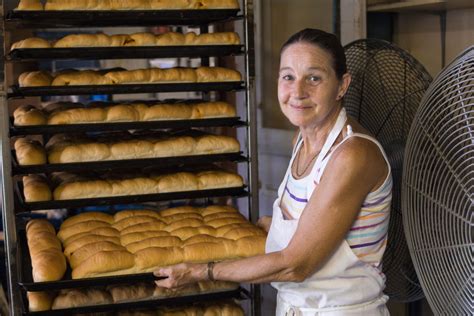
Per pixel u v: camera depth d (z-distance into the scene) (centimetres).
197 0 259
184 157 261
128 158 256
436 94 196
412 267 236
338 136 196
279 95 199
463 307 184
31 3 239
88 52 249
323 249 190
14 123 248
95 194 252
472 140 179
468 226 181
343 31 316
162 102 281
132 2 251
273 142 377
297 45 193
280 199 217
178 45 260
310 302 202
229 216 265
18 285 233
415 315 286
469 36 280
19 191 274
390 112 238
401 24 316
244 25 261
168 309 256
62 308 228
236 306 263
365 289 199
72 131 247
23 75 259
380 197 194
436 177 195
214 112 268
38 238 241
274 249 215
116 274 223
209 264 207
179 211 272
